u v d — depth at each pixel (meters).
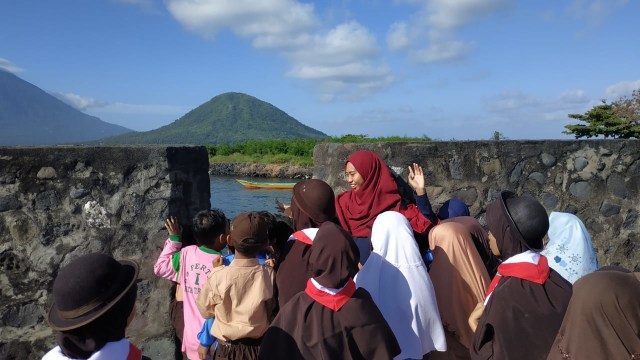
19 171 3.28
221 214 3.07
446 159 4.33
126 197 3.45
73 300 1.61
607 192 4.41
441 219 3.77
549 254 2.79
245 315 2.48
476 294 2.81
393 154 4.28
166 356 3.46
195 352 2.94
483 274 2.85
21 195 3.30
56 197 3.36
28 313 3.33
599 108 29.52
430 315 2.60
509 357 2.07
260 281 2.54
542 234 2.25
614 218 4.42
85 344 1.63
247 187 33.97
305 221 2.99
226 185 36.38
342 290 2.12
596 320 1.69
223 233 3.04
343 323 2.07
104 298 1.65
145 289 3.46
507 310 2.12
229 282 2.49
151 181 3.47
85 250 3.39
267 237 2.62
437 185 4.34
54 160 3.34
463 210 3.74
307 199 2.94
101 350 1.65
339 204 3.68
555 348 1.85
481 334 2.19
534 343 2.05
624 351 1.64
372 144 4.35
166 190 3.48
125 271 1.82
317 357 2.05
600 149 4.40
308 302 2.14
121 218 3.44
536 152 4.39
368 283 2.62
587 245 2.75
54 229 3.35
